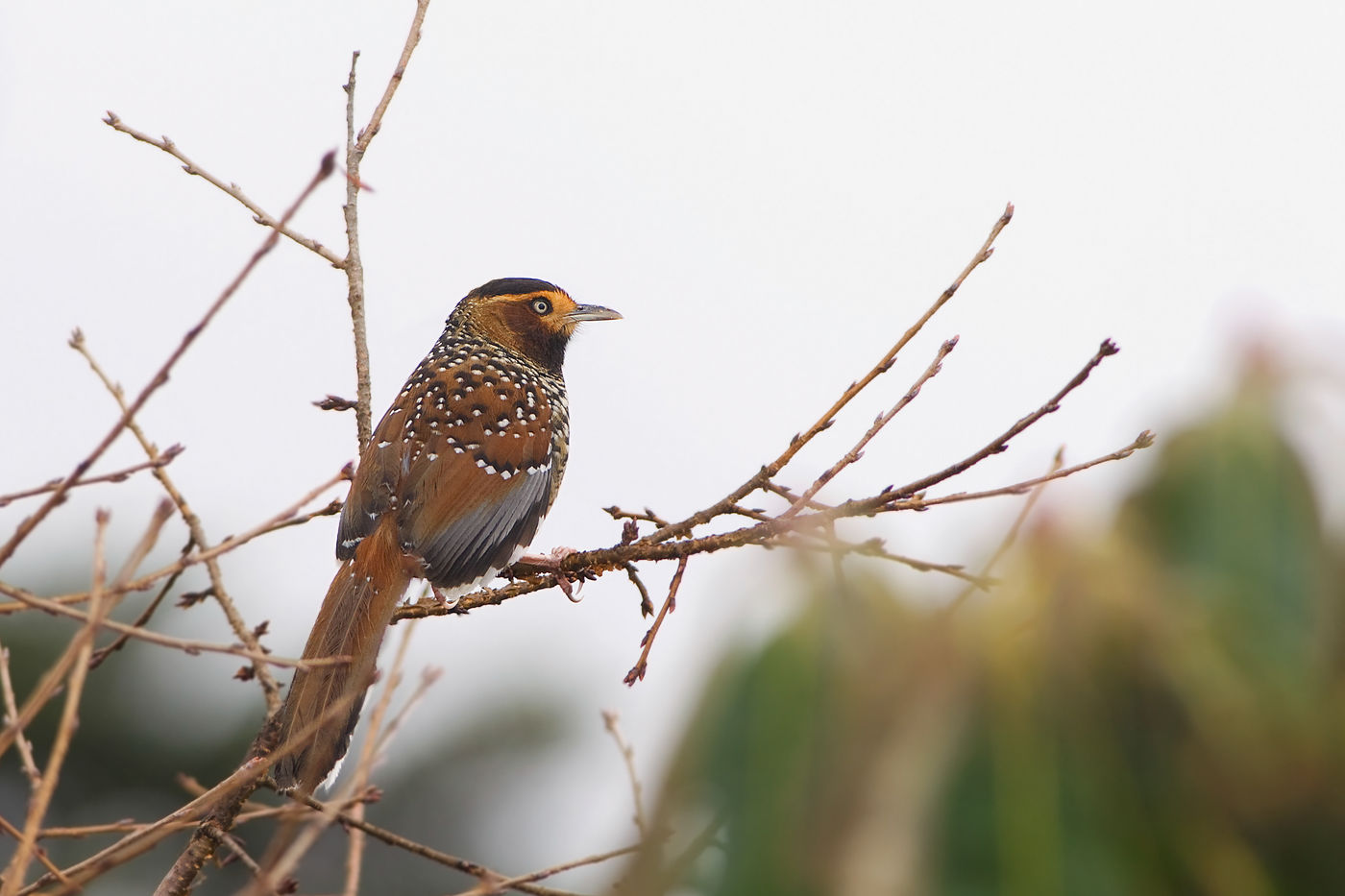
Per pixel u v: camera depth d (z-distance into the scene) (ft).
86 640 17.13
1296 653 10.12
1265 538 10.34
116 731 57.21
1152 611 10.35
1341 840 9.98
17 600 19.07
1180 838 10.27
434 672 20.10
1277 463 10.43
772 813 10.91
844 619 11.25
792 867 10.68
